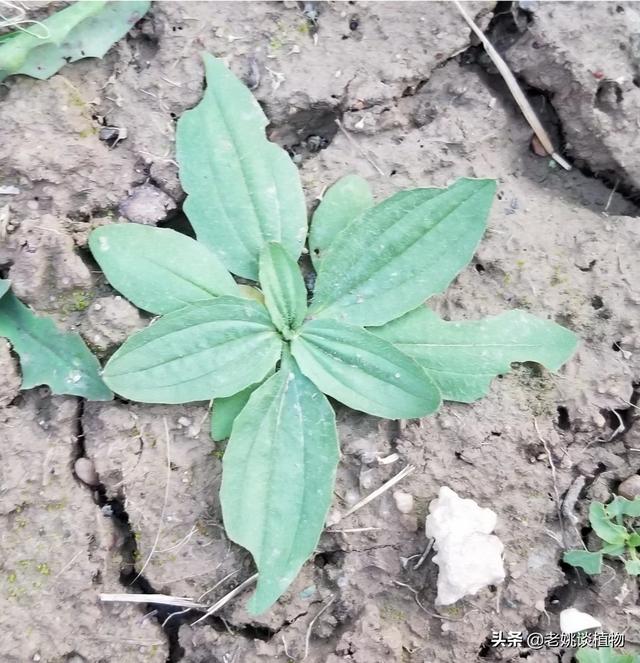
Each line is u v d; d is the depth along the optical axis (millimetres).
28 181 288
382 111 314
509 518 290
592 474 299
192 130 297
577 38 316
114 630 278
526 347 293
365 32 318
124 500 280
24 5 299
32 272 283
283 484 277
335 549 286
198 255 288
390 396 280
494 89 326
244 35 312
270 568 271
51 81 296
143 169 300
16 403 285
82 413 285
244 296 291
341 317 291
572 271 308
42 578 274
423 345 292
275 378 284
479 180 286
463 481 289
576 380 299
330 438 279
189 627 282
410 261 290
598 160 320
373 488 287
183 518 281
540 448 294
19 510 277
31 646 270
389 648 276
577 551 286
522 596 286
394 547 286
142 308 284
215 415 285
